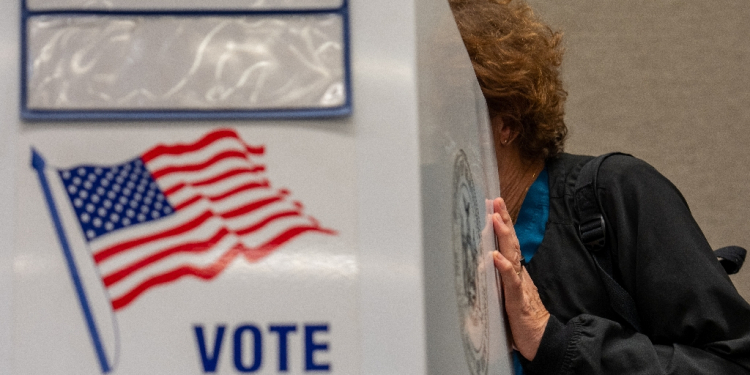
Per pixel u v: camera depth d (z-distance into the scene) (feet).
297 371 3.09
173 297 3.13
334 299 3.12
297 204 3.17
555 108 7.70
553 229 7.17
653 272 6.54
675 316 6.47
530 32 7.66
